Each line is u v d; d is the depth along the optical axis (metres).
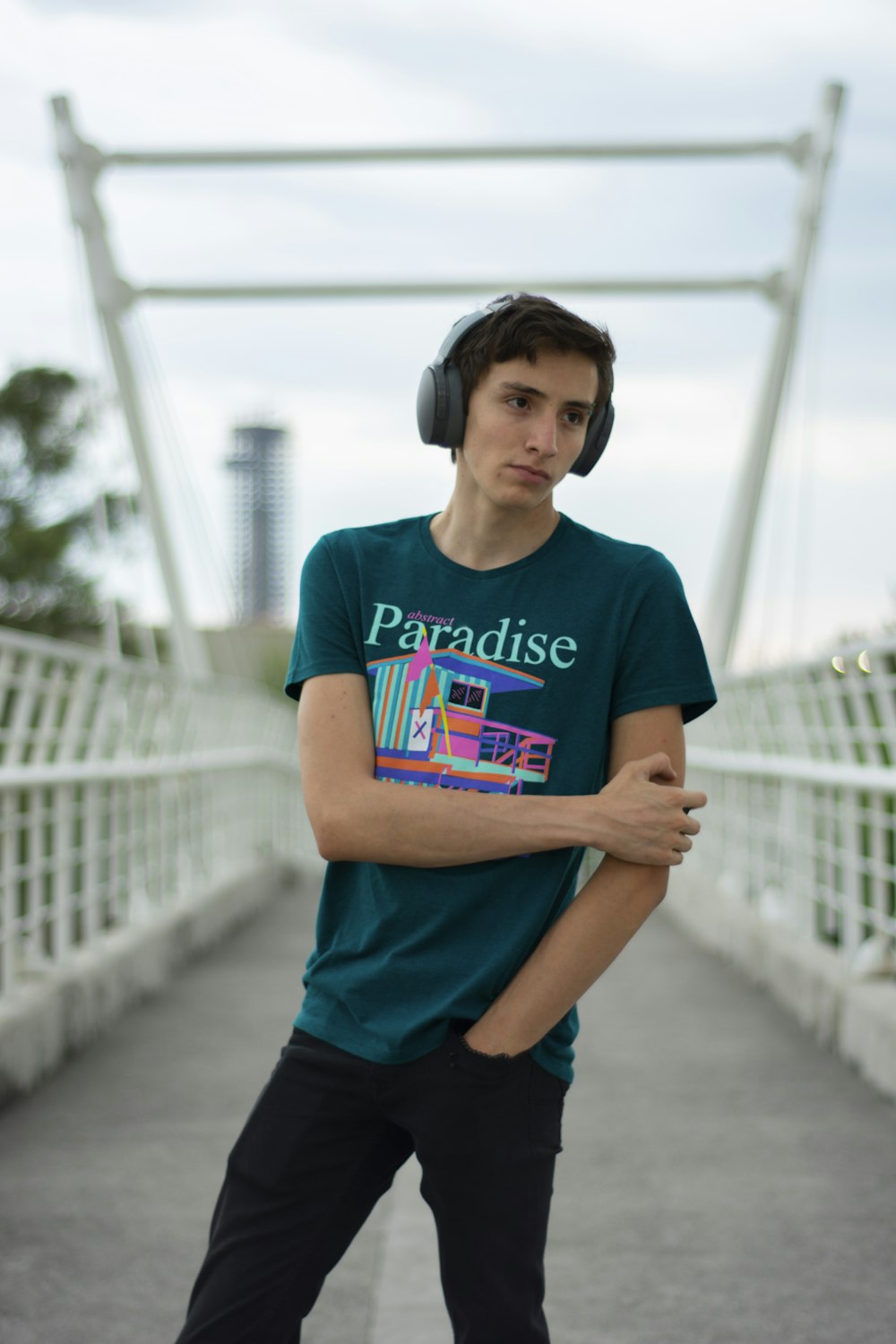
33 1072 5.03
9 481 27.70
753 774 8.03
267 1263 1.76
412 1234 3.68
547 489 1.76
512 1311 1.72
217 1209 1.82
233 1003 6.68
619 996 6.93
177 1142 4.36
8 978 5.12
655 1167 4.14
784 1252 3.46
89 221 11.69
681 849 1.67
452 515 1.86
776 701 7.52
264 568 192.50
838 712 5.82
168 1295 3.20
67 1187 3.93
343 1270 3.41
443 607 1.82
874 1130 4.51
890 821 5.42
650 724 1.79
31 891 5.43
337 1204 1.79
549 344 1.70
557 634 1.79
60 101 11.50
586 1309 3.12
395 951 1.75
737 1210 3.77
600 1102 4.89
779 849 7.61
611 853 1.67
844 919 5.96
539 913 1.74
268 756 12.12
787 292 12.27
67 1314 3.09
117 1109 4.74
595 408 1.84
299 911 10.83
